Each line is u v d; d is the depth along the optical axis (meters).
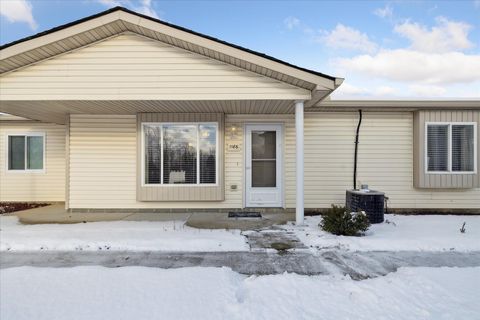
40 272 4.05
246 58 6.10
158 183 8.44
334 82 6.02
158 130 8.44
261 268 4.34
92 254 5.00
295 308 3.05
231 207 8.56
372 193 7.12
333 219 6.11
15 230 6.32
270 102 6.97
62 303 3.12
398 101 8.05
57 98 6.36
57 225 6.91
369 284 3.68
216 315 2.89
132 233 6.11
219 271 4.09
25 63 6.31
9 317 2.83
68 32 5.97
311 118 8.65
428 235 5.92
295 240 5.66
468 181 8.21
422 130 8.27
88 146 8.64
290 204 8.54
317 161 8.64
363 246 5.29
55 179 10.69
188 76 6.46
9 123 10.66
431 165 8.31
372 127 8.64
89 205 8.62
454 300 3.24
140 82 6.43
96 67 6.40
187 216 7.97
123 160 8.66
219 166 8.39
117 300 3.19
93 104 7.16
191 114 8.41
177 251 5.12
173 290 3.45
